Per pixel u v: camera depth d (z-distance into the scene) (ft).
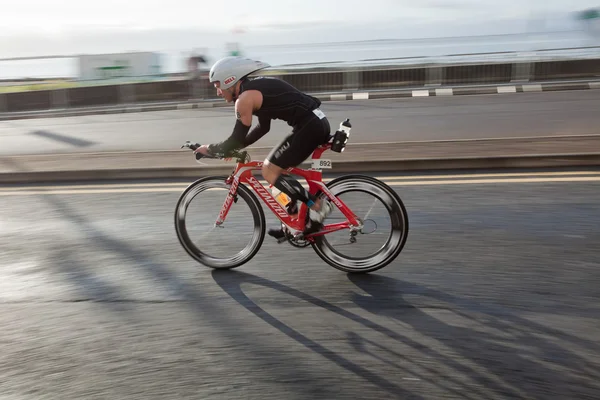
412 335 11.14
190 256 15.51
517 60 51.98
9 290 13.94
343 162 23.15
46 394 9.73
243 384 9.78
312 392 9.48
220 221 14.71
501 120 33.76
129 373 10.23
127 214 19.34
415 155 23.57
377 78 54.49
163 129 38.99
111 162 25.34
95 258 15.74
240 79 13.21
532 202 18.47
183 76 54.60
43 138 38.29
